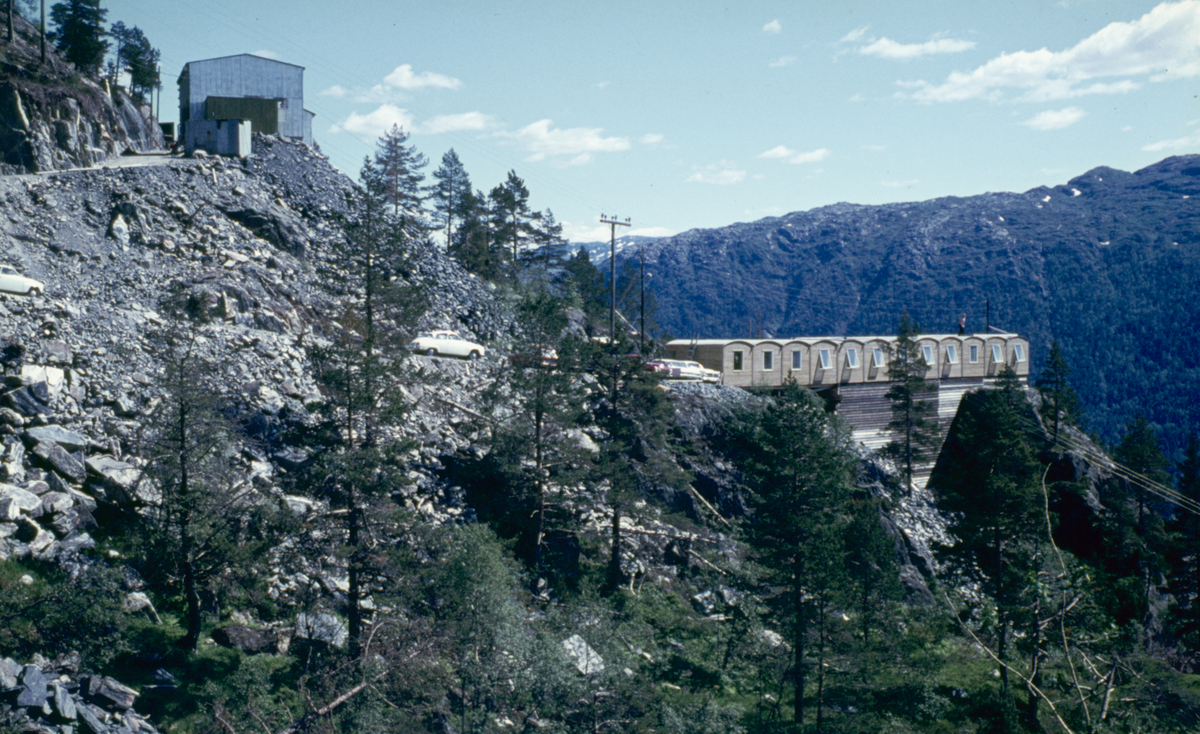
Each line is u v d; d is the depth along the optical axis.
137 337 40.31
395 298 32.56
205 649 27.20
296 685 26.64
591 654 31.19
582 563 43.22
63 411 32.81
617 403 46.25
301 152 76.25
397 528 30.06
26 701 19.81
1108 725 29.61
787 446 37.41
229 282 49.62
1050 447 77.00
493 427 42.22
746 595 40.44
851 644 36.53
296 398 41.44
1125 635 36.62
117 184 56.94
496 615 28.56
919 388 71.19
